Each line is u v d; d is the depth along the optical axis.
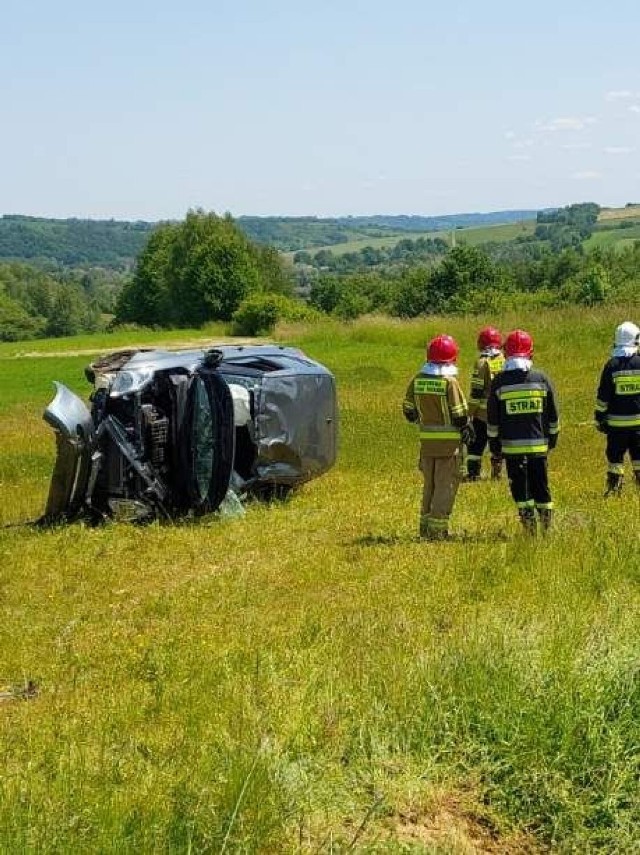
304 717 5.41
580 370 28.53
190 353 13.65
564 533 9.38
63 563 10.36
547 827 4.70
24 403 30.94
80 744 5.32
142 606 8.48
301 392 13.37
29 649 7.44
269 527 11.48
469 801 4.85
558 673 5.53
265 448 12.98
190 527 11.77
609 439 11.95
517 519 10.78
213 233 95.62
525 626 6.49
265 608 8.10
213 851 4.27
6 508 14.13
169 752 5.19
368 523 11.34
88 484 12.23
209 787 4.68
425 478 10.16
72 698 6.21
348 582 8.63
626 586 7.74
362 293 98.25
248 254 98.38
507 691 5.42
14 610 8.70
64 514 12.37
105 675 6.70
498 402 9.84
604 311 37.03
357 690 5.75
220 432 12.07
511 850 4.57
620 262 88.31
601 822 4.72
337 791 4.77
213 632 7.43
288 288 105.75
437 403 9.95
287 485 13.48
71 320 161.88
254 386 13.07
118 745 5.32
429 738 5.22
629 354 11.76
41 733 5.56
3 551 10.92
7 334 156.00
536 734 5.11
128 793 4.65
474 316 43.59
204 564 10.01
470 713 5.38
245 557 10.15
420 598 7.89
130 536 11.42
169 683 6.29
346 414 22.34
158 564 10.16
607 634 6.20
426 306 83.75
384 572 8.80
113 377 13.21
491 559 8.75
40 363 48.50
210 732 5.39
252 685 6.00
